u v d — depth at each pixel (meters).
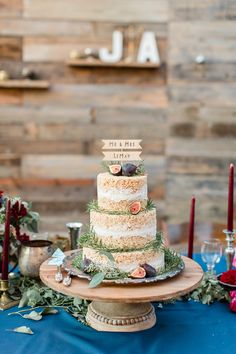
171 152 3.48
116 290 1.12
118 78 3.40
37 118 3.41
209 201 3.53
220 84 3.43
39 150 3.44
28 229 1.60
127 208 1.23
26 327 1.18
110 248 1.21
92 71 3.38
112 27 3.34
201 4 3.36
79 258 1.33
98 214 1.24
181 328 1.21
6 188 3.46
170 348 1.10
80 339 1.13
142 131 3.46
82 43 3.35
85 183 3.48
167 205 3.53
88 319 1.23
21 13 3.32
